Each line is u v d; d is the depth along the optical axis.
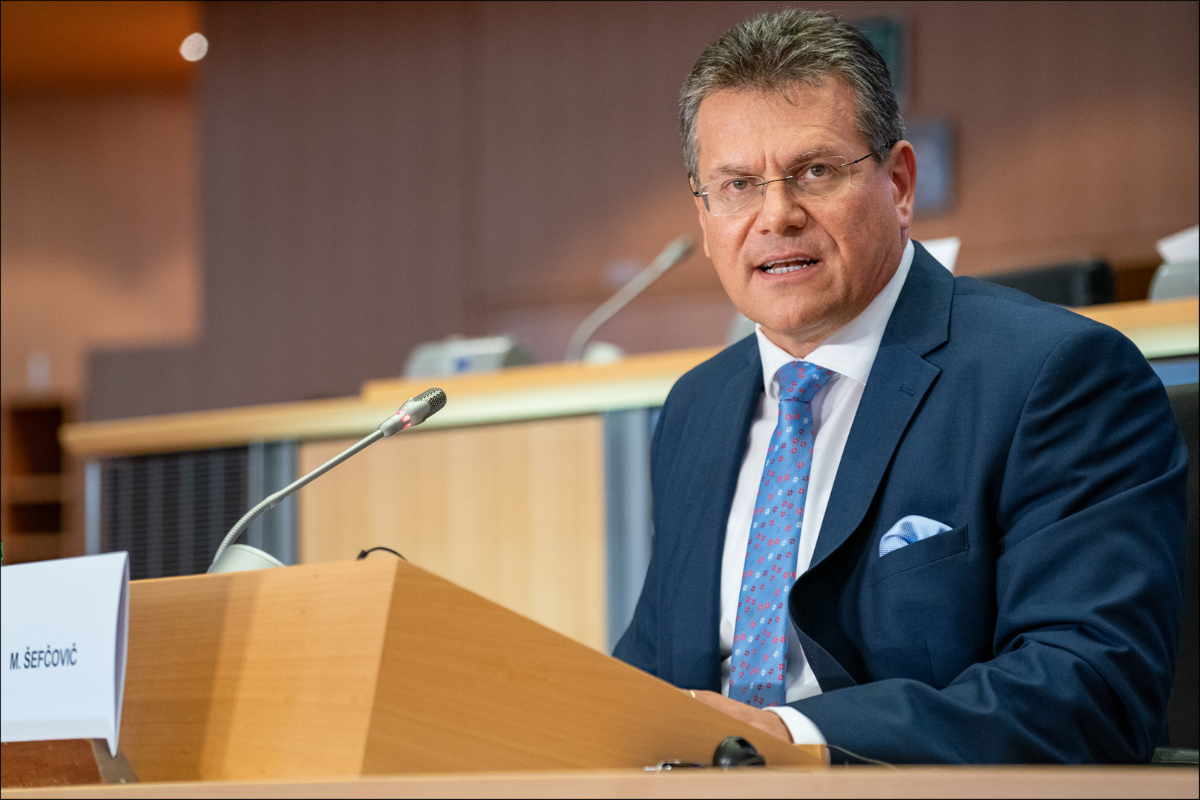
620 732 2.27
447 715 2.11
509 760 2.15
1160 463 3.19
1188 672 3.68
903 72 14.09
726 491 3.88
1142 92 13.07
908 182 3.88
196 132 20.62
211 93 18.27
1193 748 3.64
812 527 3.61
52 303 20.56
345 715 2.09
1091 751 2.69
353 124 17.50
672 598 3.86
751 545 3.67
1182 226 12.82
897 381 3.54
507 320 16.44
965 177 13.79
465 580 6.70
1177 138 12.90
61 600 2.47
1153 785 1.64
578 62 16.27
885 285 3.76
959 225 13.80
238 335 17.84
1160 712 2.82
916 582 3.26
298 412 7.05
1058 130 13.43
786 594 3.53
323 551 7.03
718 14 15.46
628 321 15.59
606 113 16.05
